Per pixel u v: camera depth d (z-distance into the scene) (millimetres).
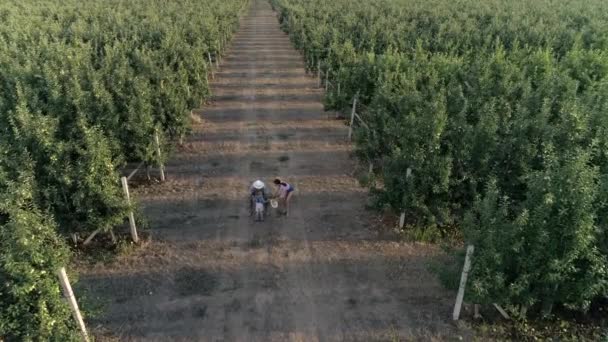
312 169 18391
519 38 28078
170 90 18531
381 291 11672
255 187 14438
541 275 9492
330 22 35219
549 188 9133
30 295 8070
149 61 20297
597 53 21672
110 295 11500
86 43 28078
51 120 12477
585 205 8766
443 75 19188
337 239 13773
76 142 12172
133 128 15336
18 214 8234
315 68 29797
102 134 13180
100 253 13023
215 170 18281
